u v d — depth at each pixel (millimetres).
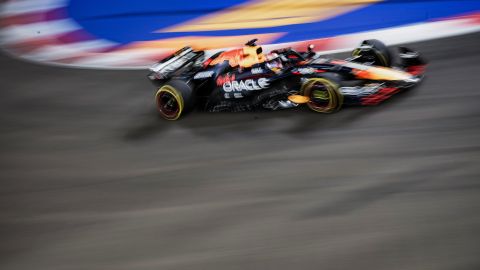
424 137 22188
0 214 21047
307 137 23734
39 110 32688
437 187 18484
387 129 23312
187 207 19703
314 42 37938
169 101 28094
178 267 16609
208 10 46906
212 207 19469
